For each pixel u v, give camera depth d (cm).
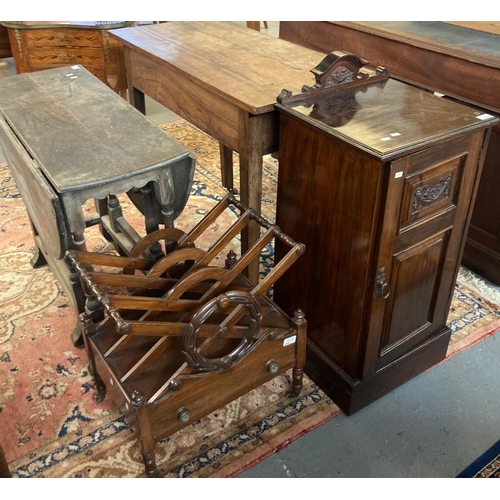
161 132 191
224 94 194
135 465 174
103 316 196
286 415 192
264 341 172
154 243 197
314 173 172
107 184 166
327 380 197
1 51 448
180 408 162
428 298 191
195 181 337
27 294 248
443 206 170
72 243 176
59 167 169
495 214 242
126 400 158
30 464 174
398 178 149
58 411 192
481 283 257
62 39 389
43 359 213
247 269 225
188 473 171
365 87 192
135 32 271
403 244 166
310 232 184
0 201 320
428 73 240
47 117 201
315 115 167
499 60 213
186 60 229
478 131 161
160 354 163
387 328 183
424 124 160
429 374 210
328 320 190
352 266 169
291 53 241
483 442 184
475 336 227
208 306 152
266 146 198
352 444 182
